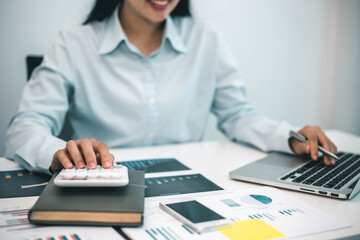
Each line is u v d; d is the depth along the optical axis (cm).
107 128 112
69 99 115
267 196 60
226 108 124
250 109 121
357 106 224
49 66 105
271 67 196
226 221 48
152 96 113
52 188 53
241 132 106
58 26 152
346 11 208
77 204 48
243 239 45
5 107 150
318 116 216
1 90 149
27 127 86
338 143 104
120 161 81
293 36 198
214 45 125
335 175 69
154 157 86
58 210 47
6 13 144
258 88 196
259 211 54
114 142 113
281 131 92
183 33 123
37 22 149
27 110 97
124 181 52
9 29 146
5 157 86
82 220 47
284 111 206
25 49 149
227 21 180
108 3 115
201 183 67
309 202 59
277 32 193
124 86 112
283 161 80
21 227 47
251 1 183
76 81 109
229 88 124
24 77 151
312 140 82
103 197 50
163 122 116
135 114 112
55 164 66
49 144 75
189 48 122
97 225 48
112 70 111
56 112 102
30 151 75
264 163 78
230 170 77
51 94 102
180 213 51
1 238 44
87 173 56
